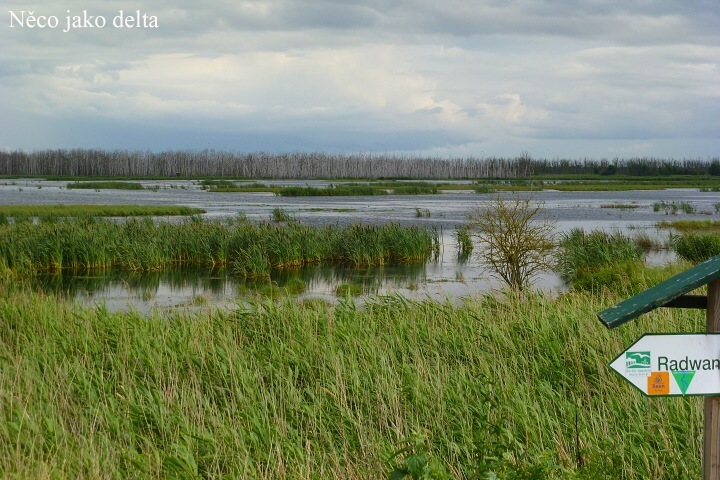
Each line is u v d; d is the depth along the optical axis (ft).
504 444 23.97
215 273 104.22
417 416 28.71
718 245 113.29
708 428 12.39
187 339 40.73
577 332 40.40
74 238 109.29
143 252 107.96
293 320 44.68
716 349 12.04
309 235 118.52
